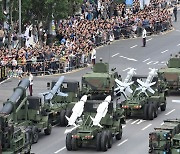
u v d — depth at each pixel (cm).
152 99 9775
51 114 9106
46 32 13562
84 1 15488
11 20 13138
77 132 8225
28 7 13238
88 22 14450
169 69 11006
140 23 15238
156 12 16050
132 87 9881
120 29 14912
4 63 11712
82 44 12925
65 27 14012
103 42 14238
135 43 14575
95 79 10500
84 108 8456
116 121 8631
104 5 15638
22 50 12169
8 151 7312
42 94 9356
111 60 13138
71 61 12394
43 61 12088
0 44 13025
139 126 9262
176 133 7856
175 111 10038
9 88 11131
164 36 15362
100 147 8231
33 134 8475
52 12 13438
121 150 8306
